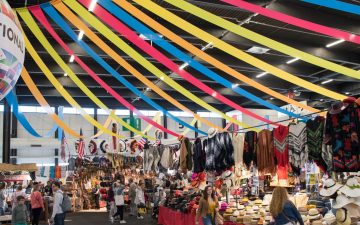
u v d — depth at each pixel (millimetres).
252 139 5965
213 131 6898
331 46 11781
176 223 9922
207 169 6934
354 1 8477
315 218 5914
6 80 2201
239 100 19516
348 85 16969
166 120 22562
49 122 21984
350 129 3902
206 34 5430
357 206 4625
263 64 5633
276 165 5543
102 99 20812
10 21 2166
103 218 14547
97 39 6188
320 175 8531
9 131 13875
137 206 14148
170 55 11227
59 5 5605
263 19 9820
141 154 16234
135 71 6938
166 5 8367
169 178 14781
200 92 18000
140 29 5676
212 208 6930
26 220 8039
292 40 11375
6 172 13617
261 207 7344
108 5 5422
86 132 22500
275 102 19328
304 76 13992
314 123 4645
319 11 8797
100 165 18344
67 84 15609
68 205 8594
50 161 22484
